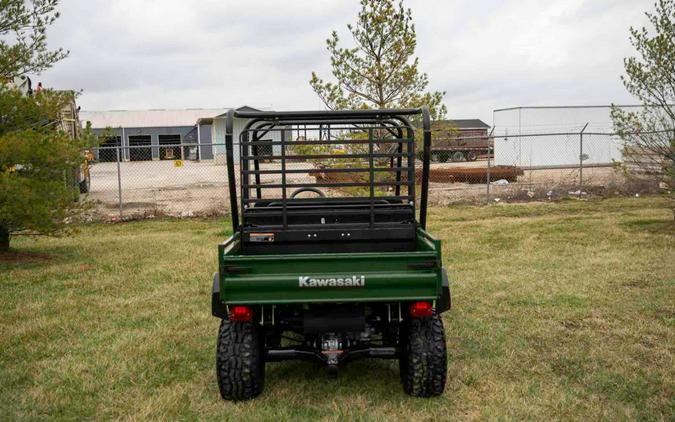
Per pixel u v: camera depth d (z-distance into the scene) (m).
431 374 4.41
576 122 30.66
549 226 12.77
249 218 5.39
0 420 4.30
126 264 9.89
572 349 5.50
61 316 6.92
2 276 9.06
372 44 11.48
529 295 7.36
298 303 4.22
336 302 4.20
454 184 22.92
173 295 7.83
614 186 18.77
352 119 5.46
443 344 4.42
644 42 11.09
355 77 11.51
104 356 5.57
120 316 6.92
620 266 8.73
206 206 18.09
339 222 5.45
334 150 11.08
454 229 12.73
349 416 4.27
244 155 4.90
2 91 10.20
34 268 9.68
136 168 39.91
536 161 30.53
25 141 9.59
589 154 31.03
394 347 4.51
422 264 4.18
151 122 53.97
